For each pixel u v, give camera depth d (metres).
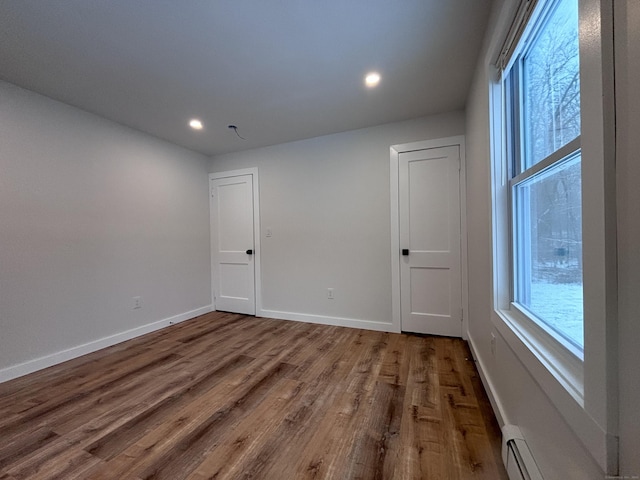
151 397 1.77
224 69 1.95
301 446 1.33
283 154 3.44
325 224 3.23
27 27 1.51
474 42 1.69
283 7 1.41
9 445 1.37
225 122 2.83
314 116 2.71
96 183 2.62
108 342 2.67
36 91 2.20
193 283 3.65
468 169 2.37
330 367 2.14
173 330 3.12
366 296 3.04
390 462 1.22
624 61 0.52
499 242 1.45
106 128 2.71
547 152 1.05
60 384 1.95
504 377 1.36
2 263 2.04
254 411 1.61
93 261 2.59
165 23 1.51
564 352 0.86
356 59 1.85
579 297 0.82
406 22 1.53
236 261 3.78
